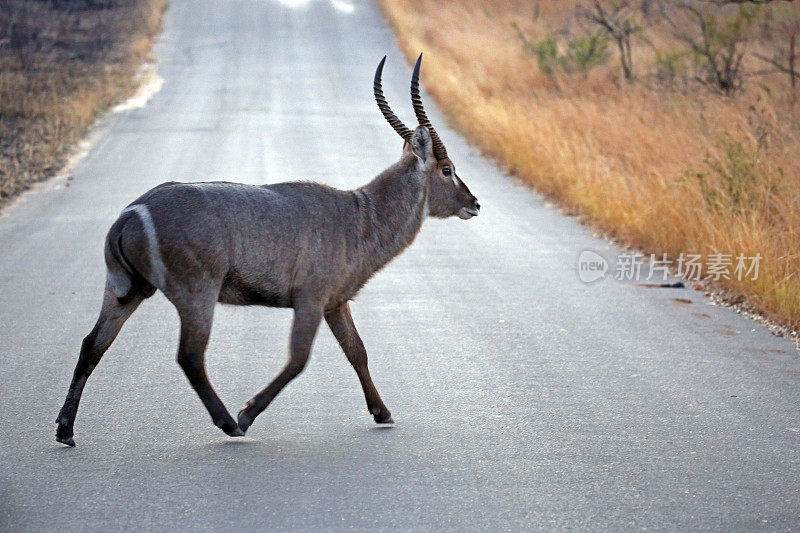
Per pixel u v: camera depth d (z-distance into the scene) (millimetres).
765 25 63375
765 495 15375
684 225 32531
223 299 17750
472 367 22047
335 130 61031
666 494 15352
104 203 40688
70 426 17125
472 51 87938
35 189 43969
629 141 44219
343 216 18656
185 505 14727
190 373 17156
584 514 14594
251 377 21188
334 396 20141
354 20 114500
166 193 17062
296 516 14391
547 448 17297
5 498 14938
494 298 28203
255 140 56719
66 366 21656
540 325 25516
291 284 17891
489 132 55844
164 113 66562
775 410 19453
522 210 41469
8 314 25734
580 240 36062
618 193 37625
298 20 113938
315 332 18016
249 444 17359
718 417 19031
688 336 24703
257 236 17328
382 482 15680
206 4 123875
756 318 26359
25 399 19547
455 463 16531
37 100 63188
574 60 72688
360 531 13945
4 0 105500
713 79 57281
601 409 19406
